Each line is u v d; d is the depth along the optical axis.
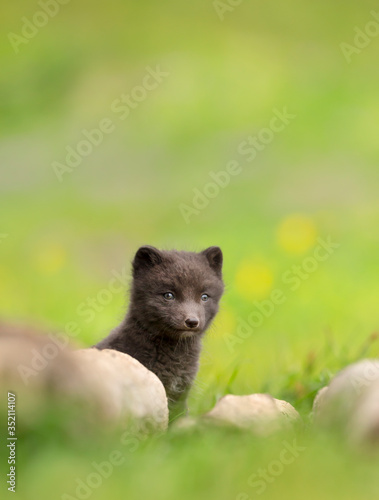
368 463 5.23
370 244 19.27
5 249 21.23
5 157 27.94
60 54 33.53
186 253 9.64
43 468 5.30
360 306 16.17
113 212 23.31
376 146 24.41
